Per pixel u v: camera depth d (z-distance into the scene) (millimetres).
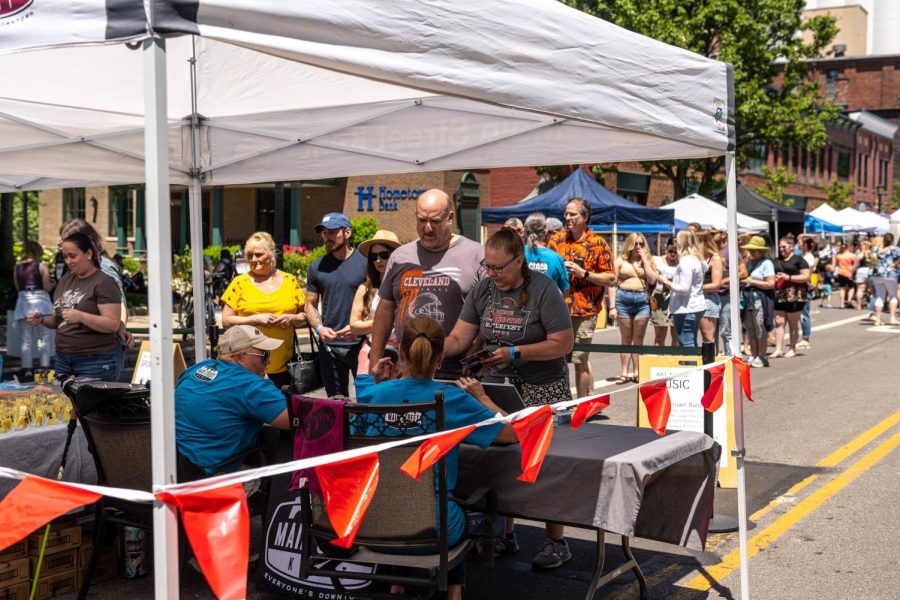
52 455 4797
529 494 4020
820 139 29750
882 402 10562
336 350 7512
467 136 5820
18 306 12039
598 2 27188
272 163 6688
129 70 5266
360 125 6164
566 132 5402
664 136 4301
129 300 22188
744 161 31766
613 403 10211
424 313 5344
